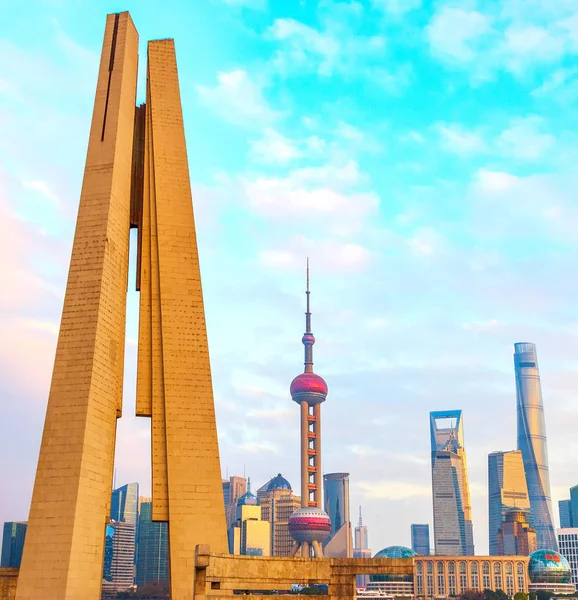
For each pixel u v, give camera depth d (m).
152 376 94.88
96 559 85.50
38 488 83.44
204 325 97.31
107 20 105.25
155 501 90.31
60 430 85.31
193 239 100.44
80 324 89.44
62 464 83.94
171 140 104.19
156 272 99.06
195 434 92.69
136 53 107.81
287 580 71.44
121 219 98.06
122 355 96.19
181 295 97.81
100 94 100.75
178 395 93.75
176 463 91.19
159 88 106.50
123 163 100.06
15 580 83.81
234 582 70.25
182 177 102.81
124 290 97.81
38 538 81.62
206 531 89.31
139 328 97.38
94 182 95.94
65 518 81.88
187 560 87.75
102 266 91.69
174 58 108.50
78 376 87.25
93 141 98.12
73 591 80.50
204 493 90.69
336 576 72.25
